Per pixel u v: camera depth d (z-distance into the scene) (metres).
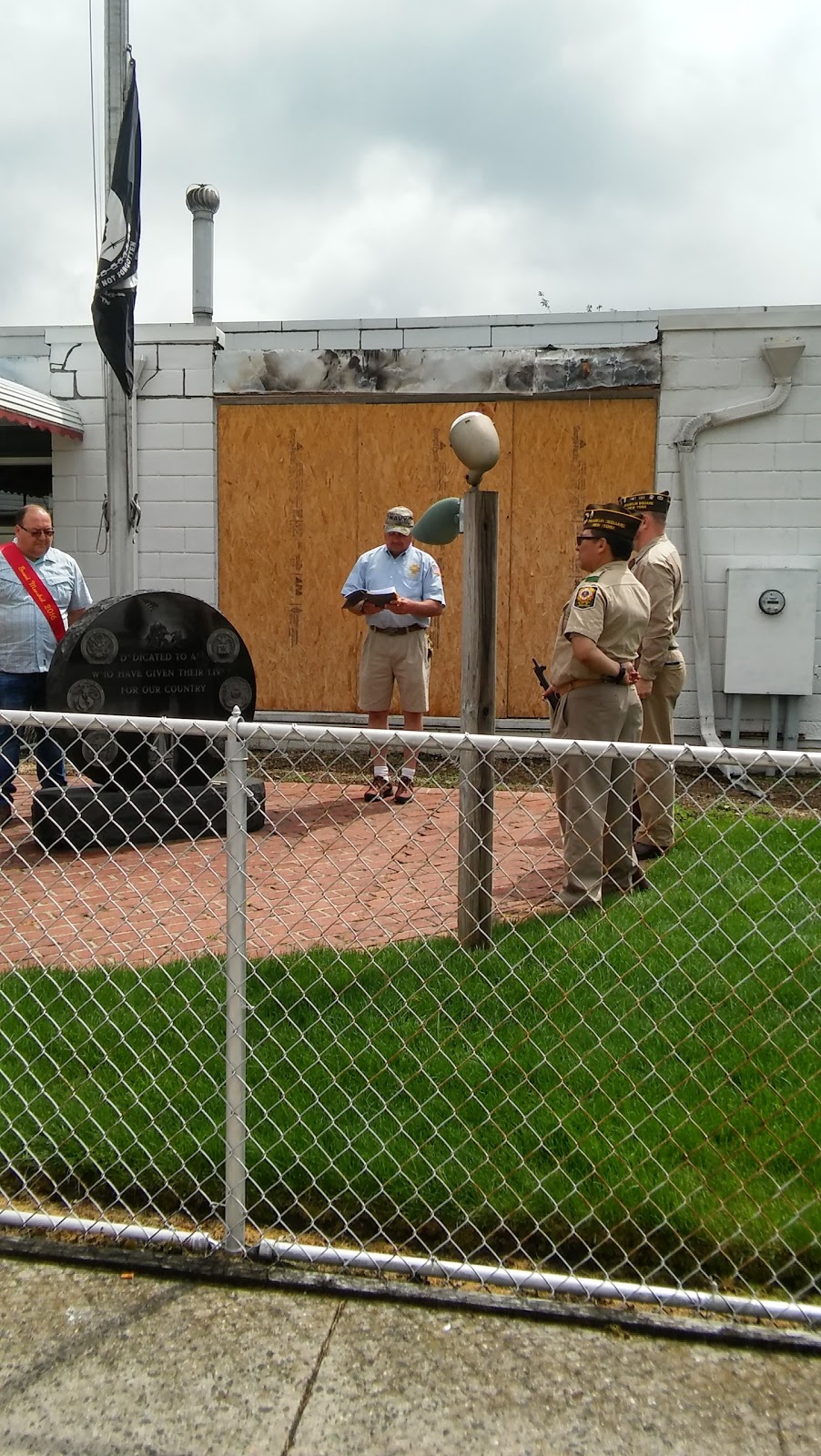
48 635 6.83
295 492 9.82
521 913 4.88
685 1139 3.12
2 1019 3.81
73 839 6.31
